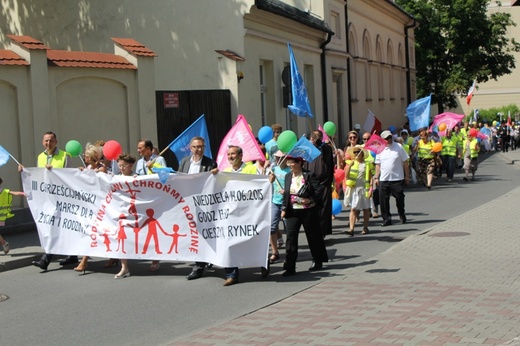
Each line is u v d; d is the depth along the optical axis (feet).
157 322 26.25
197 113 64.34
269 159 46.39
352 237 44.96
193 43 71.26
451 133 85.35
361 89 116.26
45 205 36.81
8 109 47.06
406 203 63.87
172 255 33.88
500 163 122.01
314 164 41.39
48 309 28.99
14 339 24.88
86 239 35.76
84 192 35.70
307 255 39.42
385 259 35.78
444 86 162.71
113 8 74.02
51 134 38.70
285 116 80.79
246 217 32.30
